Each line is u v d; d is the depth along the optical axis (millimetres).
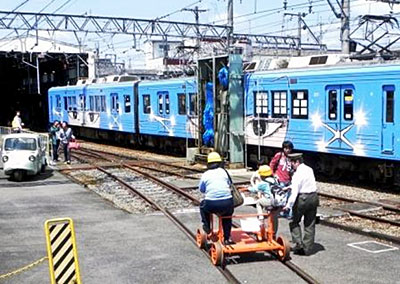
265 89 20719
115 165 23859
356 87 16844
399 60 16219
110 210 13812
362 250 9656
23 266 9094
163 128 28500
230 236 9164
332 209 13453
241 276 8320
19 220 12773
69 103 41719
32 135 20703
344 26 23328
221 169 9148
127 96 32125
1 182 19109
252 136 21578
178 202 14891
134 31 36938
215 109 22922
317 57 19547
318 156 19672
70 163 24547
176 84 26922
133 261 9234
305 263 8898
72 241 7227
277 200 9148
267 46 47062
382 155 16125
